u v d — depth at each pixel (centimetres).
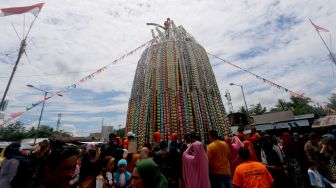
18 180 387
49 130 4638
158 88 1567
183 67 1633
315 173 612
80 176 407
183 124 1378
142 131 1463
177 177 597
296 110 3784
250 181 395
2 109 1055
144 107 1558
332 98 2705
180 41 1842
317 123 2156
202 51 1911
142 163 299
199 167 523
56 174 227
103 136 2578
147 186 286
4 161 403
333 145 793
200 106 1481
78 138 2902
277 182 593
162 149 636
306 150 750
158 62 1706
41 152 583
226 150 601
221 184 559
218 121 1527
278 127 2331
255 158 733
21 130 3762
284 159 746
